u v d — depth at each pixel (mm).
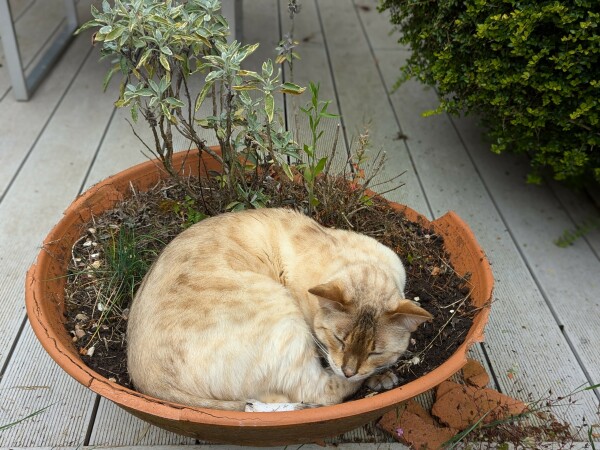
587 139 2576
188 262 1768
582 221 3127
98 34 1867
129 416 2045
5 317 2383
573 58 2383
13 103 3660
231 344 1614
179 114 2135
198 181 2498
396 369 1927
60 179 3113
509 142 2971
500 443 1969
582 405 2182
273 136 2154
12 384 2123
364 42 4441
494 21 2430
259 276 1796
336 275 1841
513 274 2787
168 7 1980
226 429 1515
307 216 2184
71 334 1938
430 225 2371
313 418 1494
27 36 4285
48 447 1924
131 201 2422
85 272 2104
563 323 2559
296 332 1709
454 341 1957
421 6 2863
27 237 2766
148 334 1630
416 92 3941
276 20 4551
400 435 1955
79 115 3594
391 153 3422
